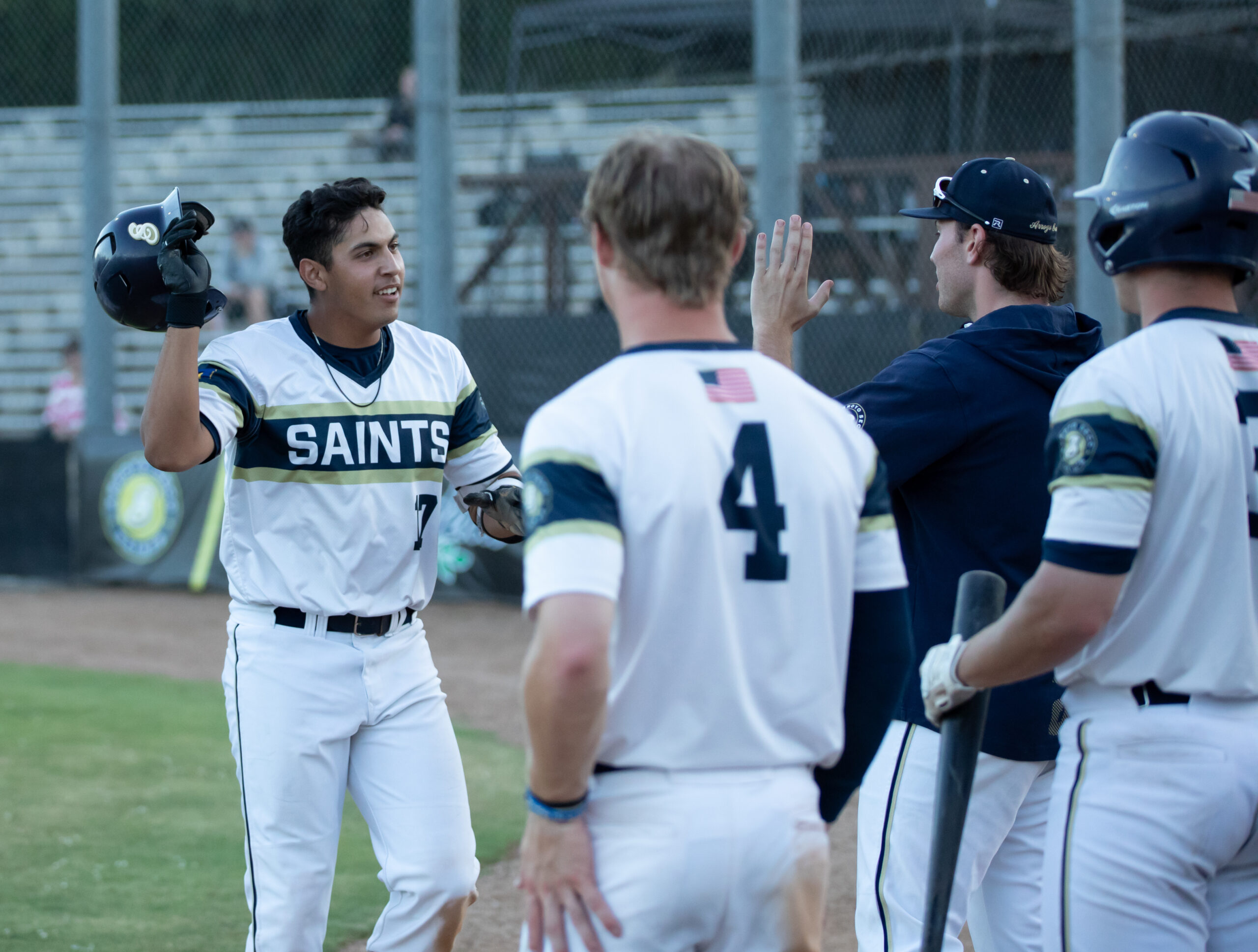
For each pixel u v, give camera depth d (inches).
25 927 526.6
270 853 378.0
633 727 236.5
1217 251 272.2
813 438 246.1
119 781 755.4
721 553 233.9
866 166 1400.1
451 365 418.9
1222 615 264.4
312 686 381.4
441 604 1357.0
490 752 831.1
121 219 379.2
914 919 356.8
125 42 2736.2
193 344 354.9
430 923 384.8
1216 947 278.7
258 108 2352.4
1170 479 261.0
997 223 362.3
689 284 243.0
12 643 1198.9
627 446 231.9
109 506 1485.0
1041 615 259.0
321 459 384.8
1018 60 1464.1
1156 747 266.5
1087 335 368.2
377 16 2682.1
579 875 234.1
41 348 2212.1
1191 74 1396.4
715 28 1903.3
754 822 235.8
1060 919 278.2
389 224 391.5
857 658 258.2
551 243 1589.6
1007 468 352.2
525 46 1919.3
